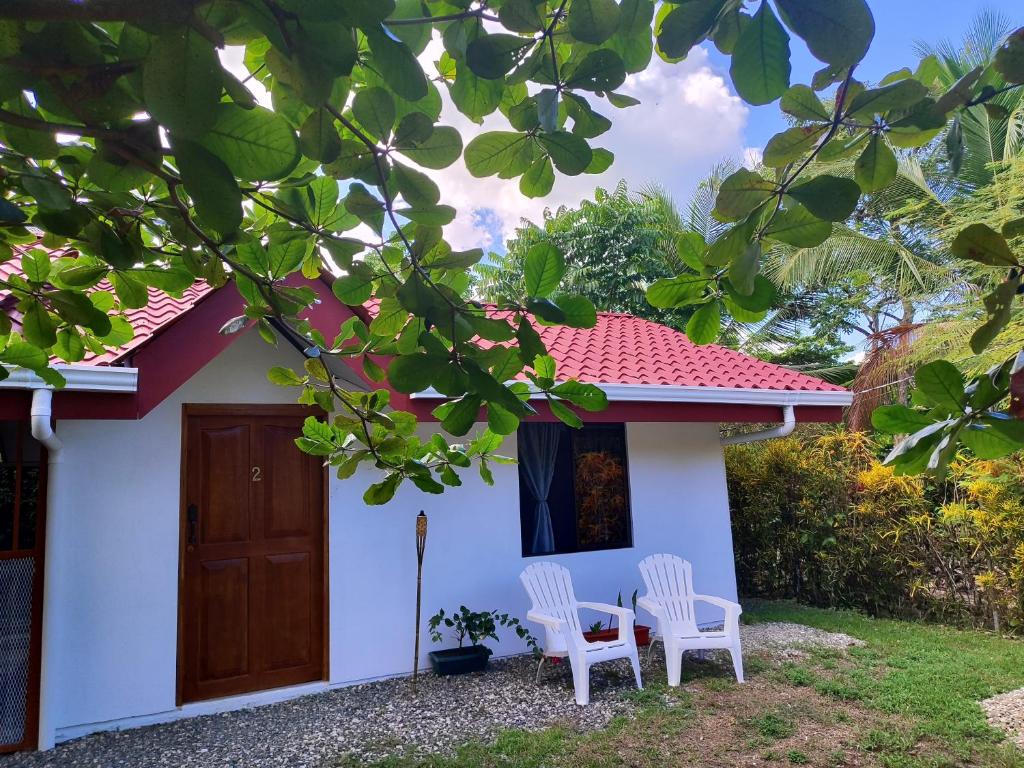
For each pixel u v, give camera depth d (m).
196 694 5.12
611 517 7.11
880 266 11.24
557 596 5.82
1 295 2.76
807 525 8.87
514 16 1.08
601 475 7.13
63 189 1.23
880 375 10.19
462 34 1.21
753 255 1.24
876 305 13.54
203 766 4.10
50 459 4.64
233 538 5.40
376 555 5.85
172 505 5.12
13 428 4.64
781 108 1.08
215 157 0.88
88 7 0.75
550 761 4.04
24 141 1.11
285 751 4.29
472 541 6.25
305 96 0.94
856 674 5.61
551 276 1.28
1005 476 7.11
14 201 1.60
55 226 1.35
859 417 10.62
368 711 4.97
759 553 9.45
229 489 5.43
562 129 1.23
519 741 4.32
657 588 6.09
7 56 0.85
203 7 0.83
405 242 1.35
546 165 1.36
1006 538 7.20
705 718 4.69
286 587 5.55
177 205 1.32
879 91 1.03
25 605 4.52
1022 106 8.31
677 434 7.52
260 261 1.66
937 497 8.14
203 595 5.23
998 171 9.27
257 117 0.93
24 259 1.76
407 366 1.28
